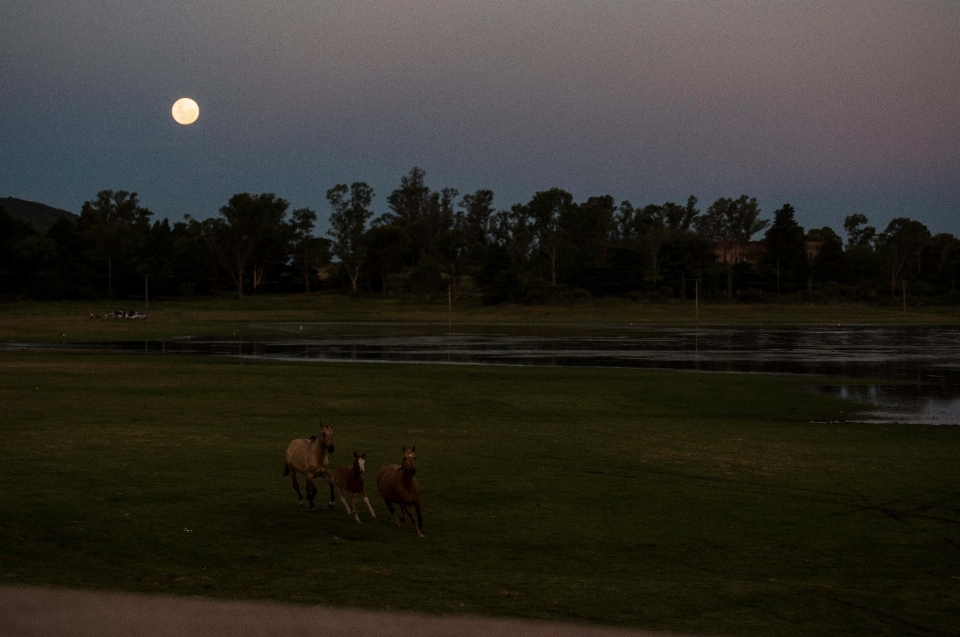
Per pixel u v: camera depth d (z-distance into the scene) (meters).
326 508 14.59
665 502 15.63
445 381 40.12
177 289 186.75
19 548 11.38
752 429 25.83
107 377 39.62
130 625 8.68
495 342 78.81
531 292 162.25
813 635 9.23
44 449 19.42
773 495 16.45
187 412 27.06
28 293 167.00
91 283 176.25
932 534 13.74
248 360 54.53
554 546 12.52
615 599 10.15
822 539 13.28
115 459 18.42
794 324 123.12
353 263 195.38
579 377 43.25
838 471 19.02
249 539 12.38
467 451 20.72
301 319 132.38
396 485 12.88
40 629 8.48
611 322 128.75
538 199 190.62
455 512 14.52
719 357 59.97
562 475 17.98
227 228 188.50
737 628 9.34
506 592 10.25
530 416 28.12
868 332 99.69
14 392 31.89
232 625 8.78
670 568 11.58
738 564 11.86
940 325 120.31
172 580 10.30
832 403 33.94
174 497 14.98
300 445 14.41
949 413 31.17
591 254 199.38
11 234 192.88
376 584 10.39
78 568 10.66
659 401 33.56
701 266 190.88
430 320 132.88
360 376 42.22
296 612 9.27
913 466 19.73
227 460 18.75
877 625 9.59
